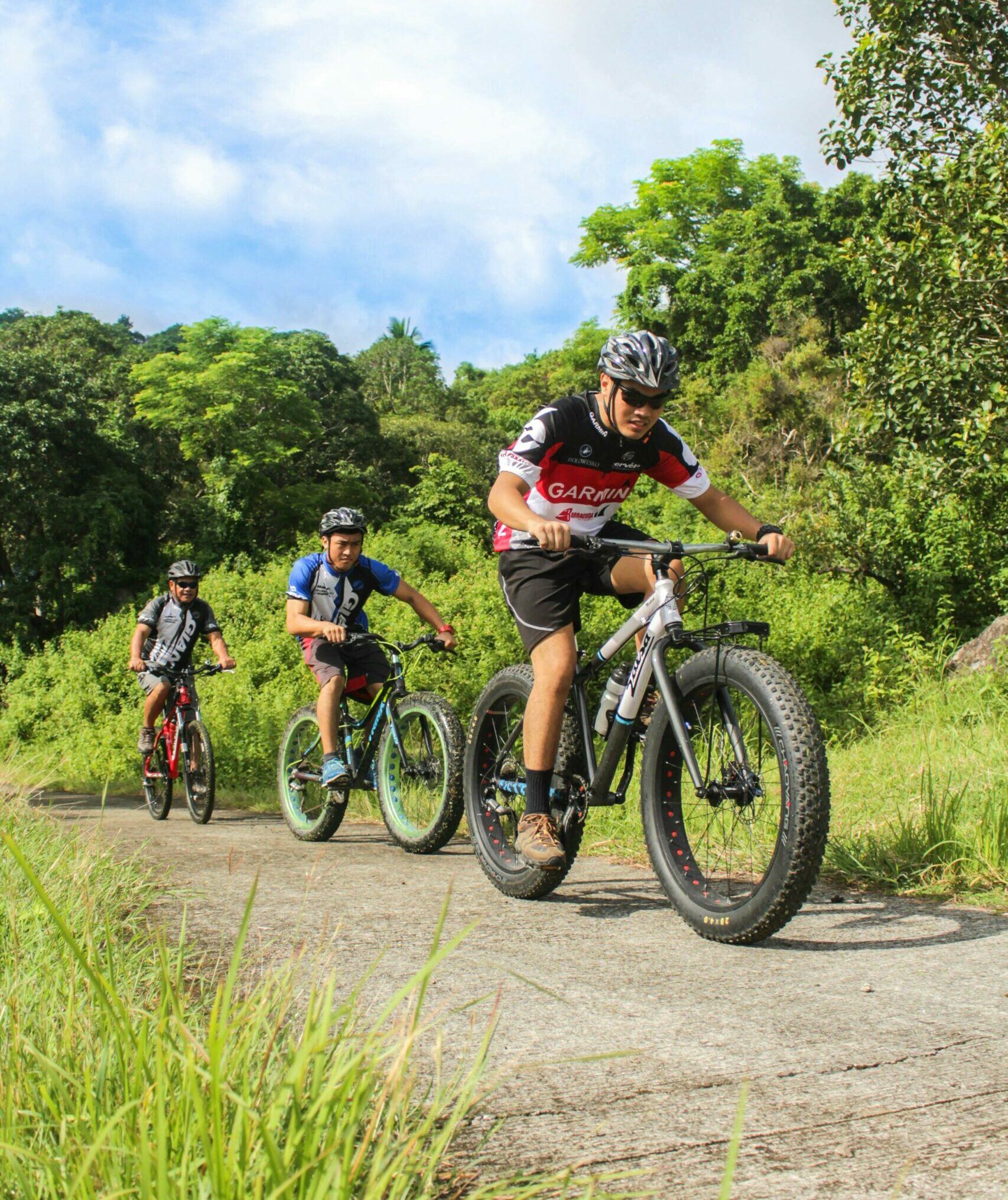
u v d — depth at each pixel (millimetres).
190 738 7223
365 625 5449
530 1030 1862
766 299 40625
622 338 2943
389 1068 1403
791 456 29734
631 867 3971
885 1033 1816
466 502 39906
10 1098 1172
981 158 9625
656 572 2936
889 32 10289
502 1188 1247
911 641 10297
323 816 5316
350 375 51062
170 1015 1273
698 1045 1771
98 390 37312
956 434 10070
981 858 3305
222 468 38031
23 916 2273
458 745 4539
